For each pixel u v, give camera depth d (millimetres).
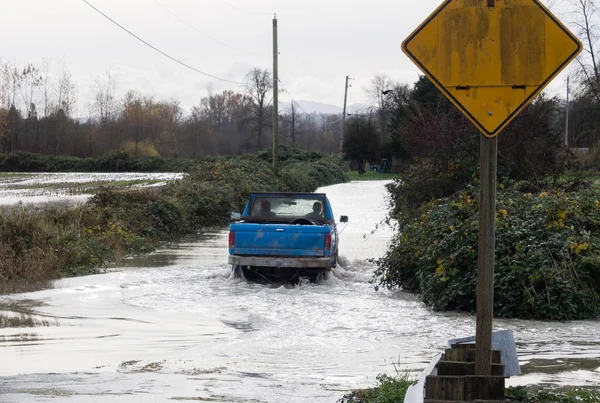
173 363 10664
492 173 7438
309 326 13750
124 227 28797
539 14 7324
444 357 8141
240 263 18812
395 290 18547
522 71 7348
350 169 145000
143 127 135000
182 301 16500
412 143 32312
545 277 14859
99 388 8820
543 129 27172
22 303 16062
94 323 13906
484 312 7477
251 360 10906
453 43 7430
